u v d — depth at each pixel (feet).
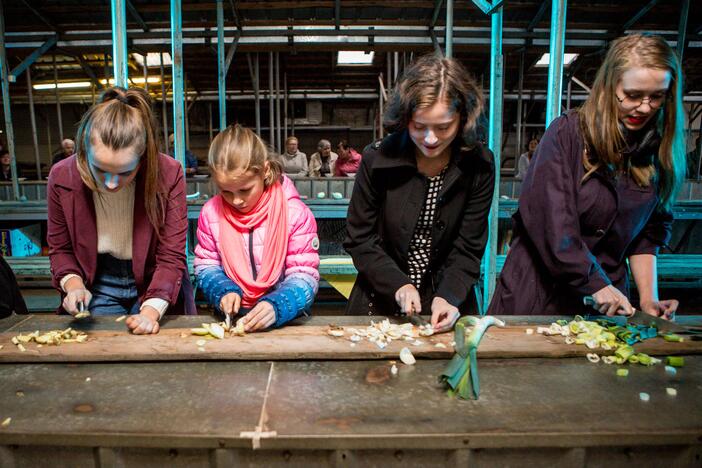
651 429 2.76
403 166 4.69
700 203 15.02
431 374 3.53
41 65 25.86
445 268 5.23
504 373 3.55
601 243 4.83
